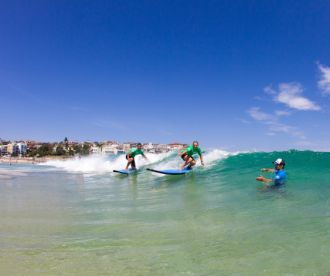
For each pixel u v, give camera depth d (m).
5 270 4.53
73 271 4.46
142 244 5.52
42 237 6.09
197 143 15.60
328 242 5.15
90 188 13.14
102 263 4.73
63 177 18.39
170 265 4.58
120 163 24.33
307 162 13.33
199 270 4.38
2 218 7.71
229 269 4.38
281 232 5.75
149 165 20.14
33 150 179.25
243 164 15.12
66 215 7.99
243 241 5.41
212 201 8.73
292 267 4.34
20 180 16.95
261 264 4.48
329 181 9.84
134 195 10.81
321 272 4.16
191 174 14.36
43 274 4.38
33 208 8.95
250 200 8.41
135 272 4.38
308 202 7.71
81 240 5.84
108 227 6.70
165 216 7.44
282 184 9.98
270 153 16.83
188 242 5.51
